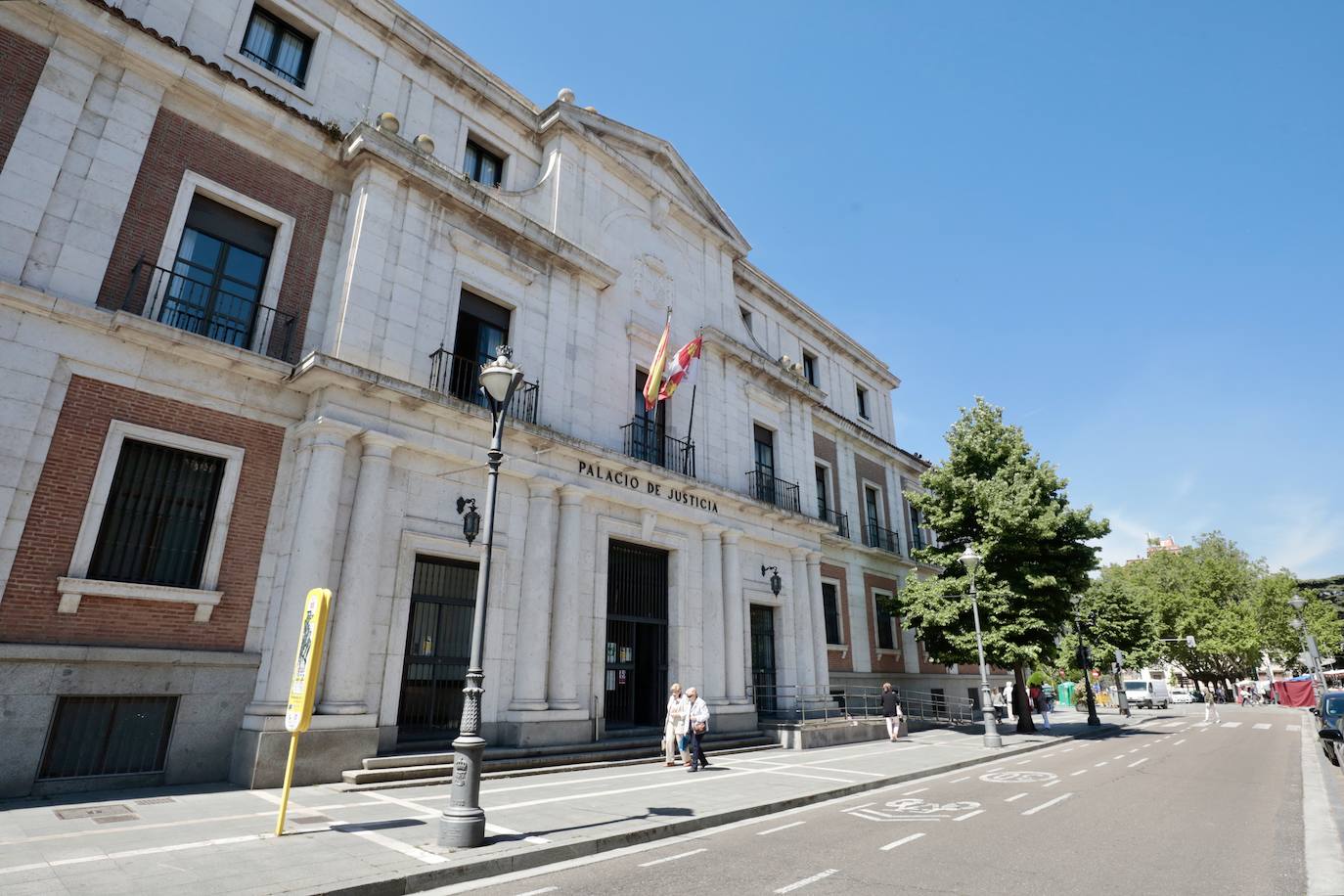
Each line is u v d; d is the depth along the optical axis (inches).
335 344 454.9
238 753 374.6
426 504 475.5
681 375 657.0
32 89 380.8
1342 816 365.4
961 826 334.6
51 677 334.0
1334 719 585.3
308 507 410.9
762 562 759.1
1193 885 235.9
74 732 343.0
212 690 381.7
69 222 380.8
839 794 416.8
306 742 377.4
